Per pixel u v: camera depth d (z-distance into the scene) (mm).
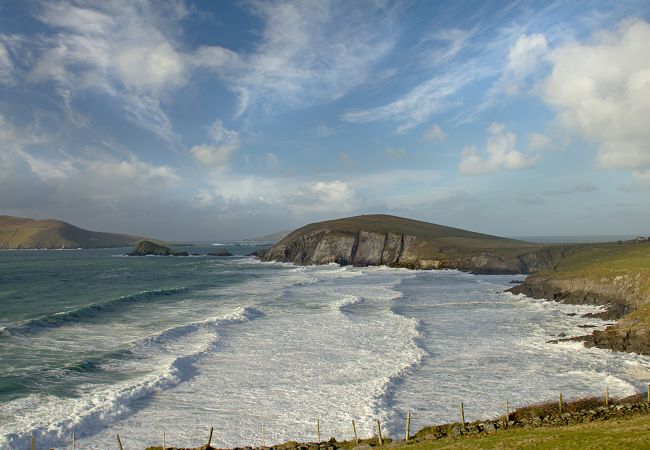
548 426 19781
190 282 84375
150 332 39156
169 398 24828
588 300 57844
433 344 37156
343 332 40500
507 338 39344
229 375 28703
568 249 115000
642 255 71062
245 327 42438
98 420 21547
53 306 53938
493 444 16891
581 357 33281
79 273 106688
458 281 90125
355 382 27547
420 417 22828
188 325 40656
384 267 129625
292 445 18969
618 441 15250
